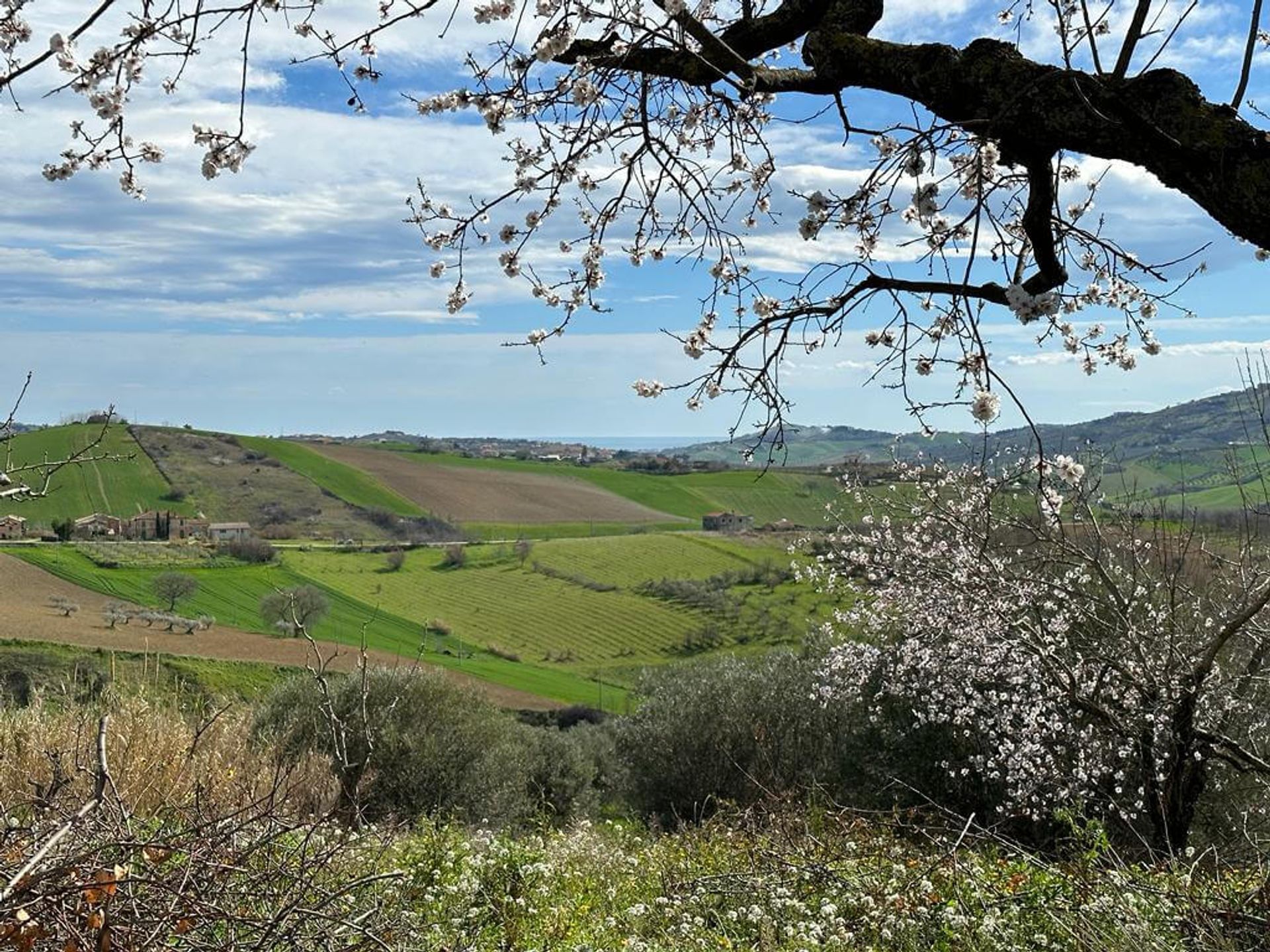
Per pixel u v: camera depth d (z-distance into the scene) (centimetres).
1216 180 291
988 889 580
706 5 447
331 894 353
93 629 4428
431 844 648
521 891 592
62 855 319
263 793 684
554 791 2381
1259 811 1039
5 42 381
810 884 647
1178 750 802
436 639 6831
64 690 810
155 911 315
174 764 646
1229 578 975
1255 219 286
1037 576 923
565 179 421
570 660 6712
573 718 4694
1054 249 362
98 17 314
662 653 6488
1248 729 1082
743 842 759
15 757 634
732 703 1988
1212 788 1105
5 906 274
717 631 6438
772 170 468
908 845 773
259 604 6481
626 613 7562
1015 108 319
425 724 1844
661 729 2066
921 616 1245
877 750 1473
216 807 448
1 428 460
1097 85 308
